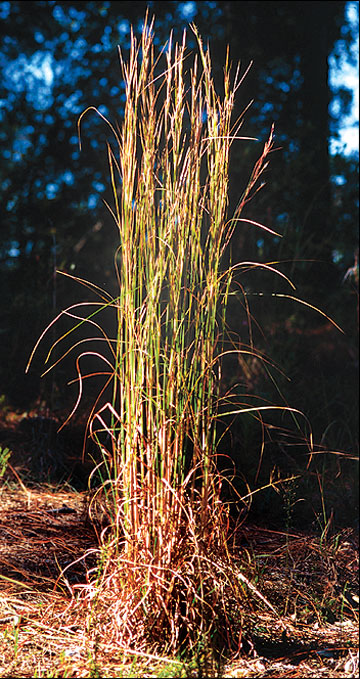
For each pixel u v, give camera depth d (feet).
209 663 7.03
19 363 19.01
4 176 31.17
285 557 11.02
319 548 11.17
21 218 27.55
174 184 7.86
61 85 33.96
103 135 32.63
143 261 8.19
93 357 18.38
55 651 7.55
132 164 7.92
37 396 19.30
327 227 24.39
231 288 20.11
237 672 7.07
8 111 34.24
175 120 7.87
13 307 19.65
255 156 23.27
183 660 7.20
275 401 17.04
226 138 7.98
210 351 7.89
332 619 8.87
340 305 22.15
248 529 12.67
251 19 30.63
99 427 16.75
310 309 21.07
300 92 31.30
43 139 32.78
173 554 7.61
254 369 18.25
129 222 7.86
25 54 35.50
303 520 13.52
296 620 8.70
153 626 7.48
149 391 7.70
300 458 16.14
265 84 31.24
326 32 30.89
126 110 8.00
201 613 7.47
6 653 7.50
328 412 17.49
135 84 8.07
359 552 11.53
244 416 14.89
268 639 8.07
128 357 7.79
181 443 7.74
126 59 31.60
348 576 10.52
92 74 33.37
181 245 7.79
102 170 31.55
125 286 7.88
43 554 10.82
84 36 33.65
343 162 24.45
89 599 8.16
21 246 26.86
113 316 19.54
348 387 19.52
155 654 7.29
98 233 30.73
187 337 8.41
